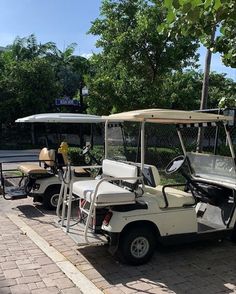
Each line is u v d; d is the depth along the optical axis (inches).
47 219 256.5
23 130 1010.7
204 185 212.5
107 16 468.8
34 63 916.0
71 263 181.9
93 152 356.2
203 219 210.5
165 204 183.0
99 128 491.2
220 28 170.4
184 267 179.5
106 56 463.8
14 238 219.1
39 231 230.5
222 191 209.6
